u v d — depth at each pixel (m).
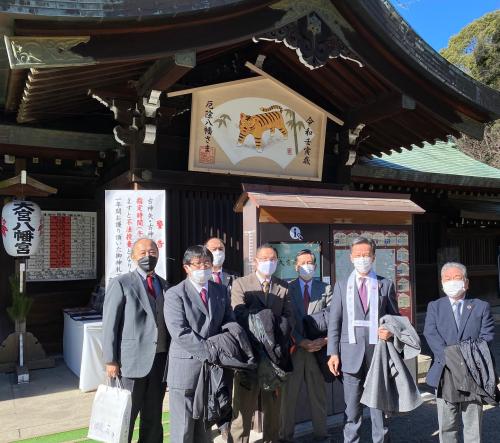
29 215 6.37
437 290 11.81
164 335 3.73
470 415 3.64
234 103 5.86
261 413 4.53
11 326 7.22
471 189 11.22
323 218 5.06
